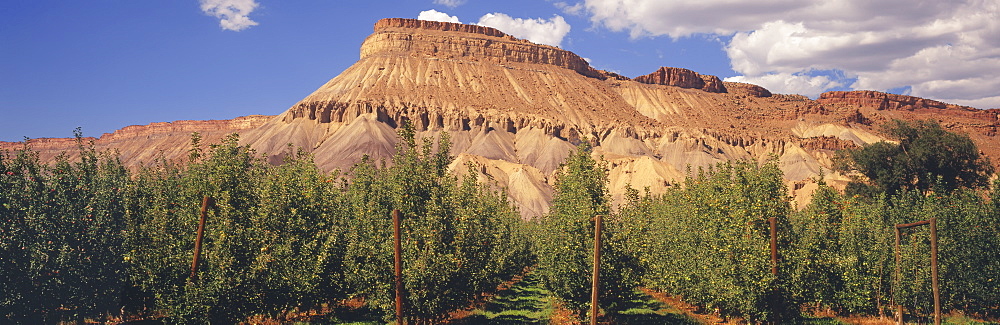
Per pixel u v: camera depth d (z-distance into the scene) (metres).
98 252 32.31
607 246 35.41
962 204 46.38
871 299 42.34
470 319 41.94
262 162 38.56
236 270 29.62
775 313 33.50
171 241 31.70
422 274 31.89
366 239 34.97
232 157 32.34
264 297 31.50
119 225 33.19
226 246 29.41
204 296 28.64
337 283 36.28
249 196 32.34
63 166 33.94
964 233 43.25
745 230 34.25
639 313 44.31
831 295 40.28
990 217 46.03
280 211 32.62
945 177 85.06
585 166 38.00
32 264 30.47
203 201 29.62
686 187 56.06
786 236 34.50
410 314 32.56
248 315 31.28
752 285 33.53
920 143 85.44
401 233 32.88
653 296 57.09
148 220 33.53
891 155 88.81
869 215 45.00
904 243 42.84
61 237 31.69
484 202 46.53
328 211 36.38
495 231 45.50
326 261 34.22
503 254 51.94
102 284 32.44
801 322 37.00
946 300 42.53
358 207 38.25
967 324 42.56
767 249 33.38
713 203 37.72
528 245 75.94
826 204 41.16
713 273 36.28
